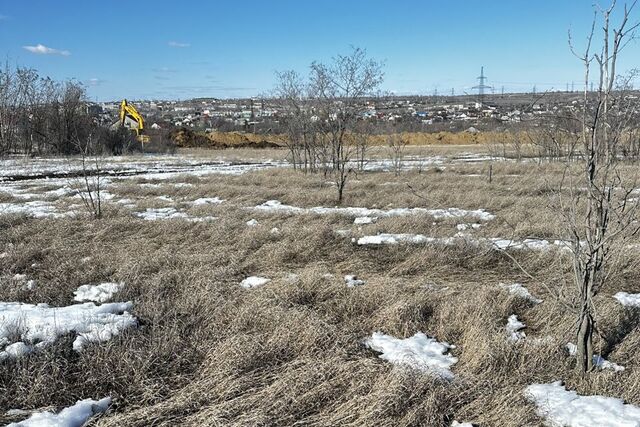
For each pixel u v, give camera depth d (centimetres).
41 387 385
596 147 401
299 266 716
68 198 1364
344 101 1644
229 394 380
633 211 405
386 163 2477
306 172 1905
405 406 361
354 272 688
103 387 397
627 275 626
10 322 484
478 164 2231
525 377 402
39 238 852
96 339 455
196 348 453
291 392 375
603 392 378
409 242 795
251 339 453
